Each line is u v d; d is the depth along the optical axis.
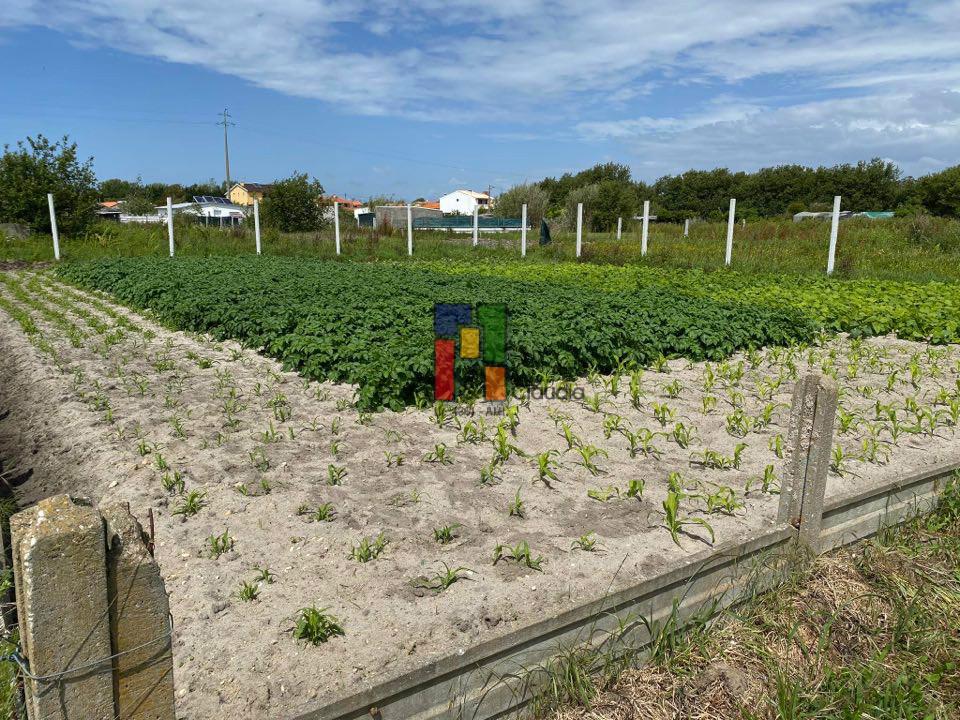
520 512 5.01
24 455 6.84
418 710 2.94
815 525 4.43
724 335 10.04
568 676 3.34
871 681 3.58
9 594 3.79
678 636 3.79
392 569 4.24
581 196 54.78
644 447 6.25
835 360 9.97
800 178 83.44
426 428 6.75
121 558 2.20
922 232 27.69
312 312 10.69
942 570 4.64
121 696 2.29
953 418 7.16
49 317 13.09
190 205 69.69
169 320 12.36
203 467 5.74
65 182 31.11
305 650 3.49
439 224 55.78
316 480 5.50
